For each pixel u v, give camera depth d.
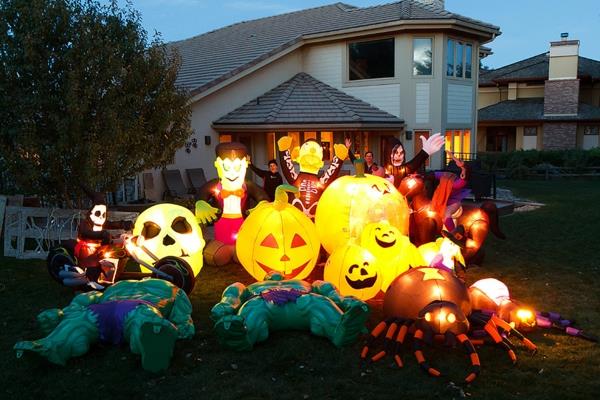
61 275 7.28
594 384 5.10
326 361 5.61
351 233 8.02
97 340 5.88
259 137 20.59
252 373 5.38
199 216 8.80
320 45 22.91
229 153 9.39
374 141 21.83
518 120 32.84
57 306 7.46
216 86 19.08
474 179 17.03
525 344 5.84
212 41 28.06
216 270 9.45
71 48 10.38
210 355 5.80
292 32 24.08
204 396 4.95
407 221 8.36
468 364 5.51
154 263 7.59
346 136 20.78
